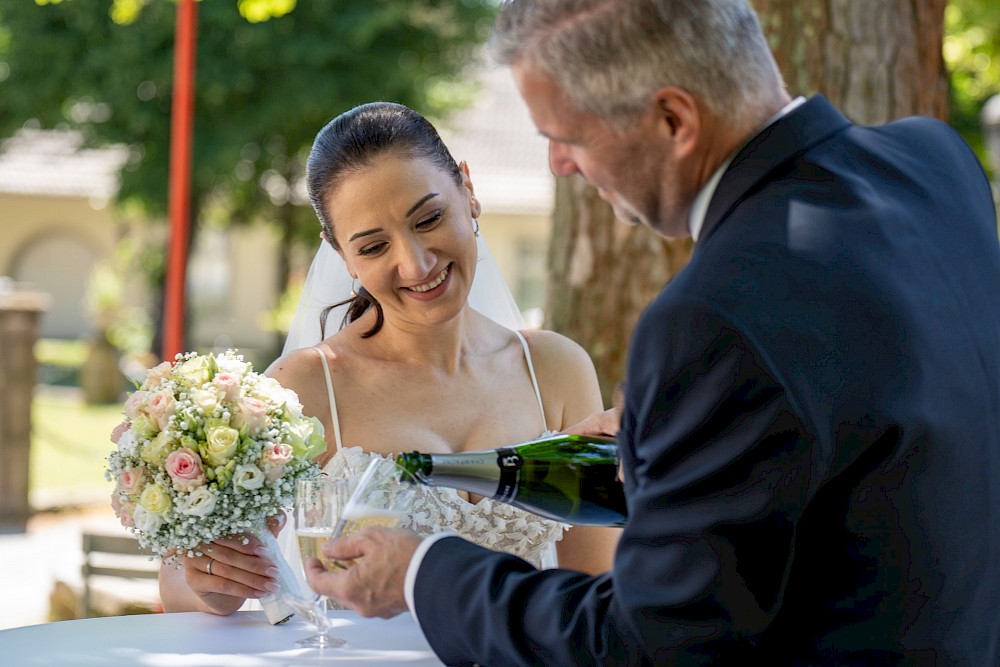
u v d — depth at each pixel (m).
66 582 5.61
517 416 2.71
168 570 2.51
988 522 1.58
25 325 8.84
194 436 2.14
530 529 2.56
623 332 4.37
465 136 26.11
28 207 28.25
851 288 1.48
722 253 1.50
